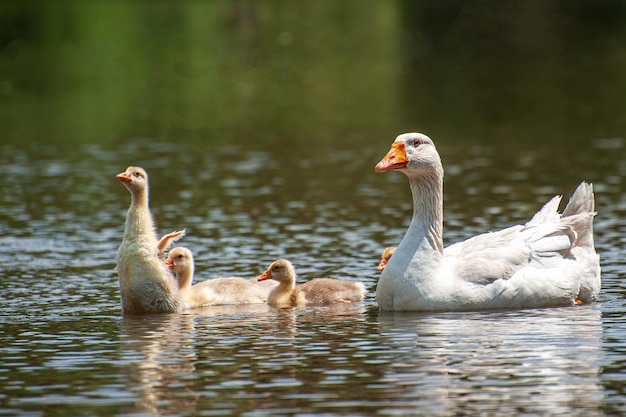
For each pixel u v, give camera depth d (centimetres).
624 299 1468
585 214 1462
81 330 1343
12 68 5272
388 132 3566
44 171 2861
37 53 5631
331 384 1077
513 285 1409
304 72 5175
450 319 1358
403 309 1419
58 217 2234
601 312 1387
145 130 3697
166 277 1462
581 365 1129
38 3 6938
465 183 2581
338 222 2119
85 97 4516
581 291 1458
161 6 7025
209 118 3991
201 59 5512
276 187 2570
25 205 2375
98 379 1109
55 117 4019
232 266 1753
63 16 6538
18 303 1513
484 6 6744
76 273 1723
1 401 1040
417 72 5156
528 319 1348
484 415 979
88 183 2664
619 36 6000
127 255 1455
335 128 3684
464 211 2214
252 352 1210
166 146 3328
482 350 1195
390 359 1165
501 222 2088
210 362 1170
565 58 5441
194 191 2533
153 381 1098
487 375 1099
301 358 1179
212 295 1531
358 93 4581
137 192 1462
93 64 5359
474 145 3253
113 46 5816
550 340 1234
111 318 1422
